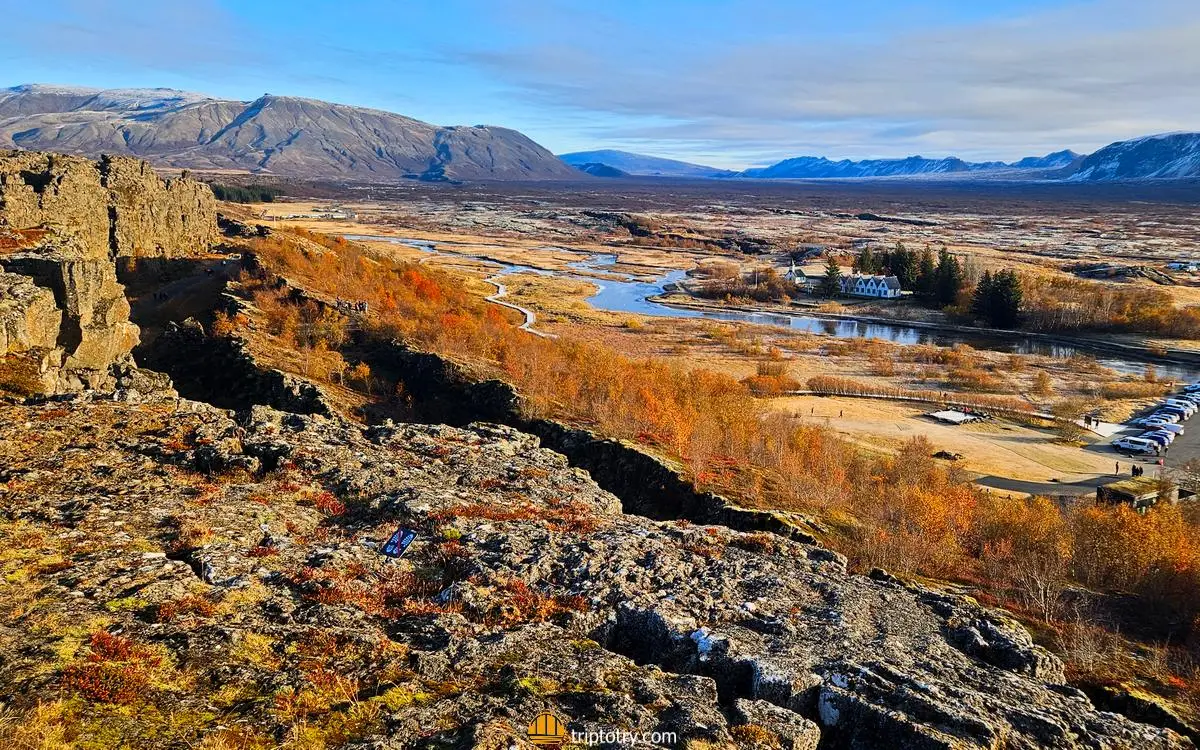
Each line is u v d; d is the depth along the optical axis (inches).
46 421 1578.5
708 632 1053.8
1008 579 1905.8
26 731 637.9
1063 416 4503.0
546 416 2994.6
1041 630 1536.7
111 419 1651.1
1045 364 6013.8
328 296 4229.8
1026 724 930.1
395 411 3161.9
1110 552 2027.6
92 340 2380.7
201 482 1385.3
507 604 1072.2
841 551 1989.4
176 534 1142.3
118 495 1261.1
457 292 6269.7
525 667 892.6
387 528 1306.6
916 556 1984.5
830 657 1047.6
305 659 837.8
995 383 5315.0
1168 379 5595.5
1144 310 7145.7
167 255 4970.5
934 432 4215.1
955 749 834.2
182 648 816.9
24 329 2010.3
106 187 4394.7
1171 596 1776.6
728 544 1533.0
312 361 3353.8
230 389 3179.1
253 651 840.3
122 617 865.5
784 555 1512.1
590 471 2635.3
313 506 1386.6
